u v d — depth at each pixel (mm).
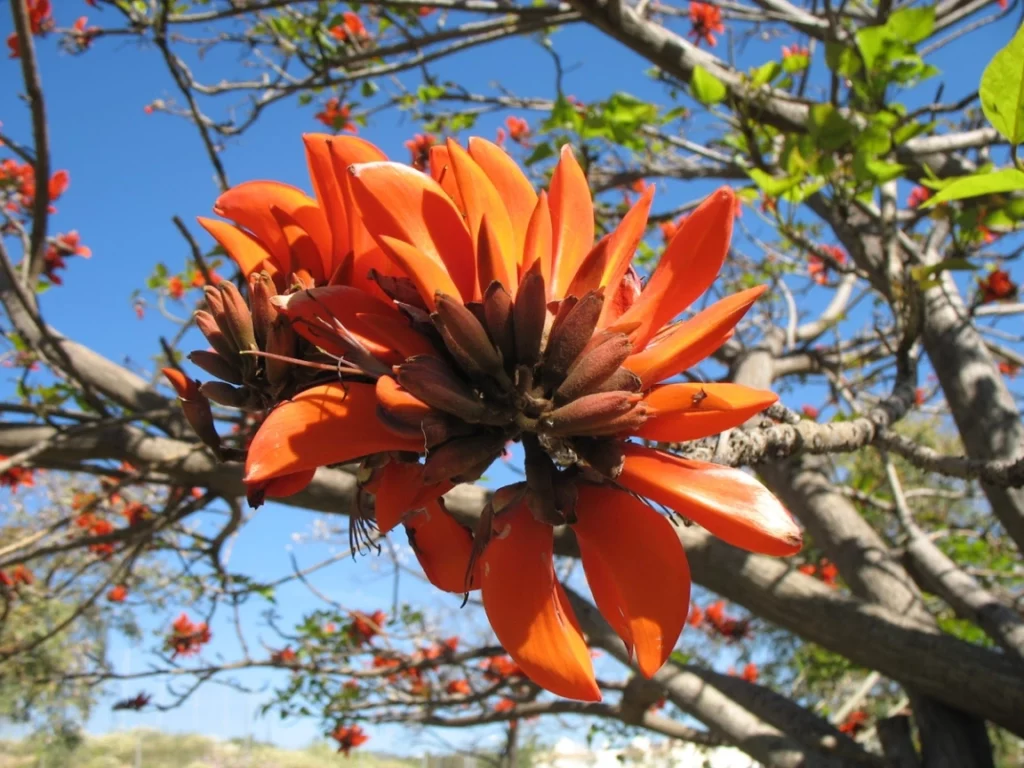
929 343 1009
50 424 972
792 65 1056
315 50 1522
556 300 246
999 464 475
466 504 872
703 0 1164
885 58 840
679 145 1308
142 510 1402
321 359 254
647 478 220
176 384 262
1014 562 1527
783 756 961
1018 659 861
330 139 247
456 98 1589
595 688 212
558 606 222
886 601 983
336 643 1599
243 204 266
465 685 1751
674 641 212
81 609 1154
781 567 922
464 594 243
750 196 855
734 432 424
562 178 265
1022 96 320
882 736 939
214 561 1186
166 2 961
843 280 1530
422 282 214
